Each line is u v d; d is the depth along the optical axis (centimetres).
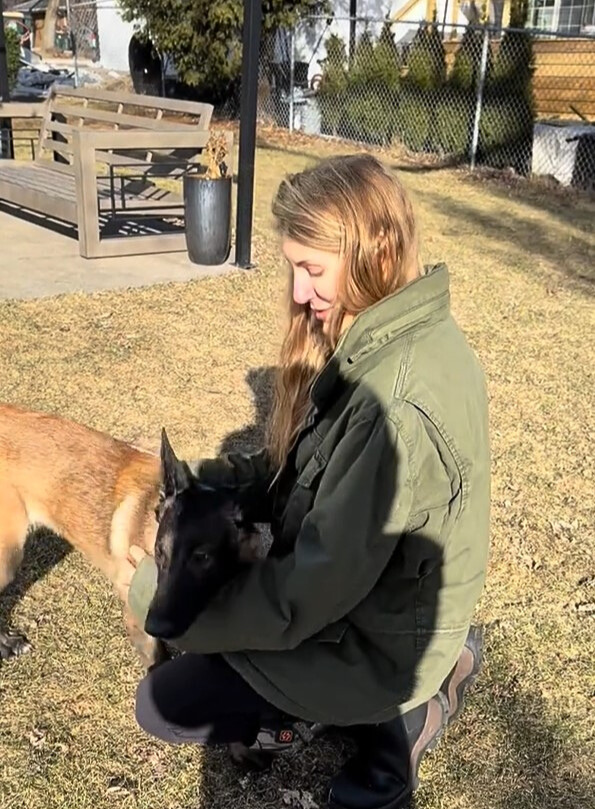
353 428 182
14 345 558
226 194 744
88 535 301
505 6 1695
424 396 179
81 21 2734
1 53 1016
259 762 258
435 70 1474
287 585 190
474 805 251
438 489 183
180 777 258
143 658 299
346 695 205
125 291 676
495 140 1387
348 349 187
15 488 309
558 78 1500
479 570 205
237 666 212
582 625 329
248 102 705
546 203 1149
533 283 772
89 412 477
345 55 1641
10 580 312
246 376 538
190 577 202
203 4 1694
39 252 780
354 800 237
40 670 297
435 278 184
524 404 521
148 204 822
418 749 241
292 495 205
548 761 267
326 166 192
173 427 468
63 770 258
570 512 407
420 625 201
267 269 761
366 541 180
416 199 1129
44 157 1005
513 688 296
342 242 185
